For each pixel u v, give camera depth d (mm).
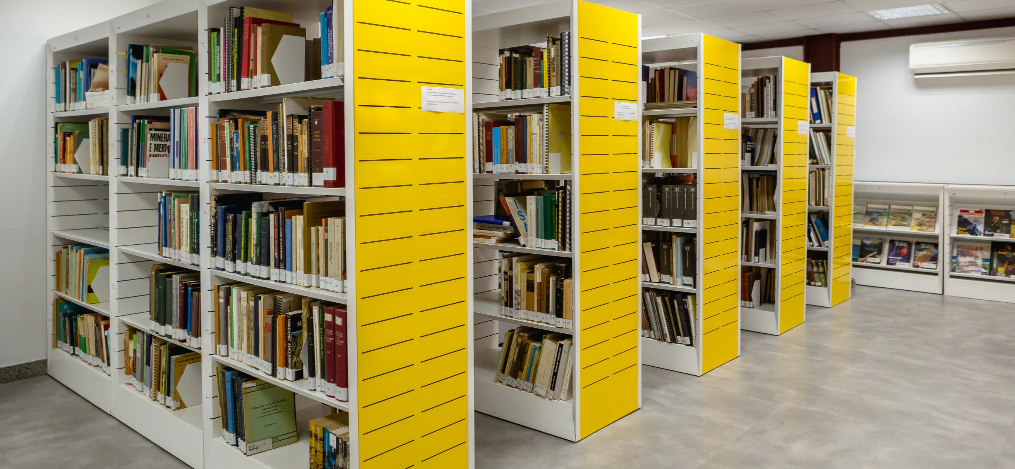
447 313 2719
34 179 4531
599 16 3455
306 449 2969
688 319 4648
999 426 3699
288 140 2527
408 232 2525
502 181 4078
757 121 5578
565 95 3352
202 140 3002
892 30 8039
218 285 3021
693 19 7605
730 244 4844
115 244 3789
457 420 2803
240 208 2965
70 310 4504
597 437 3561
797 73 5617
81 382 4227
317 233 2518
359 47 2299
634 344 3896
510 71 3600
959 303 6926
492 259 4434
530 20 3461
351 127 2285
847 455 3336
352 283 2332
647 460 3279
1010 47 7078
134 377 3771
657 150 4594
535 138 3482
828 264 6664
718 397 4164
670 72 4660
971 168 7605
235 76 2785
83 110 4133
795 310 5926
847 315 6398
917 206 7730
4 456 3367
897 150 8117
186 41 3898
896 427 3686
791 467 3203
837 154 6492
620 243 3719
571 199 3393
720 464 3234
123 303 3832
